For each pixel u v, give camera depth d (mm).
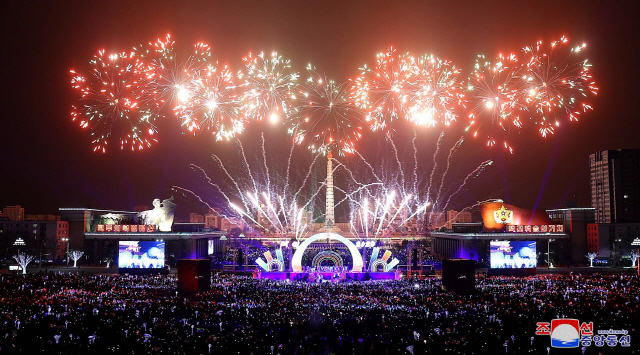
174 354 49812
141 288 100875
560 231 176375
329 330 59594
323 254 139500
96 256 177000
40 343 53062
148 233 175500
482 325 62688
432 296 87250
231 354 50188
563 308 72562
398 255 178750
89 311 71438
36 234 179500
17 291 90500
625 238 182125
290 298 84750
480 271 154125
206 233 190625
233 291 94938
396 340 55625
